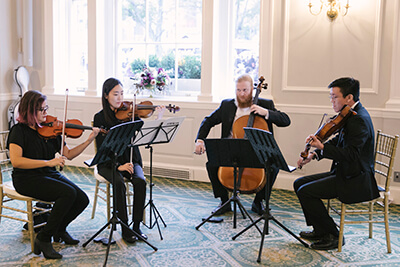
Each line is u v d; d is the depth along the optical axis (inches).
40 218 150.8
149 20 236.7
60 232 140.8
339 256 134.0
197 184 214.2
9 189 136.4
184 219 163.8
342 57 191.5
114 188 131.4
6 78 249.9
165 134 142.9
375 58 185.6
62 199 130.3
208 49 214.7
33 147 133.3
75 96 243.1
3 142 149.2
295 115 200.4
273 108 167.8
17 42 252.4
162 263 128.2
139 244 141.1
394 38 181.5
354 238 148.2
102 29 242.2
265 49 201.9
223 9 218.4
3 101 249.0
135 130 128.6
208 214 169.3
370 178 136.0
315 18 193.8
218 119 169.0
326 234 140.2
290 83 201.0
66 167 241.8
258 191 150.9
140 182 143.9
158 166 228.2
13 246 138.3
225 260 130.6
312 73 197.0
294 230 154.4
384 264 129.2
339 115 134.4
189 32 229.8
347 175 134.3
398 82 182.9
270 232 152.2
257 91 163.0
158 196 192.7
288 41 199.0
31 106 131.9
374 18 184.7
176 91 235.6
